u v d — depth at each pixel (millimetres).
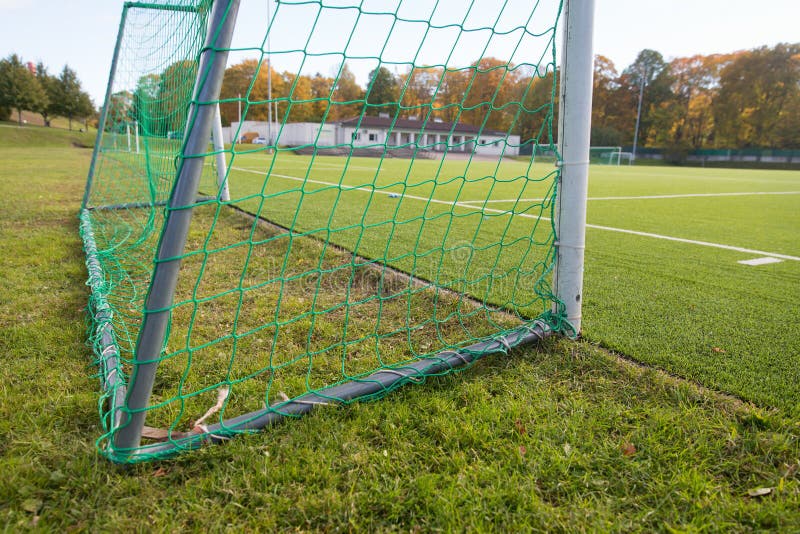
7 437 1598
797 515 1319
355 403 1849
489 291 3164
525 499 1381
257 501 1367
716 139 53156
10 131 39625
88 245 3779
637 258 4250
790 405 1814
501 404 1880
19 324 2525
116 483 1424
